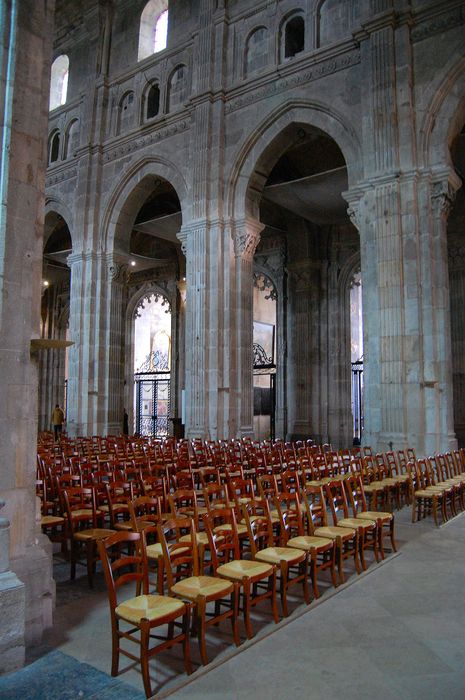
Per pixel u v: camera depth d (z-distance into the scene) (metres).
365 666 4.73
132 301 33.75
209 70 20.05
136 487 9.34
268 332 32.69
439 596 6.35
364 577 7.03
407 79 15.10
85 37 26.44
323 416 25.03
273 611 5.61
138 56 23.88
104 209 23.84
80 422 22.95
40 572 5.39
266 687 4.41
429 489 10.37
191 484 10.38
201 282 19.11
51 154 27.36
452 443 14.05
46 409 36.12
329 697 4.27
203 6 20.80
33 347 5.73
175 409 30.47
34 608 5.29
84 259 23.89
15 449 5.45
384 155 15.15
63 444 16.84
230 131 19.53
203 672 4.63
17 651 4.74
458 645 5.11
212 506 8.16
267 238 27.62
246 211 19.25
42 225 6.00
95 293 23.69
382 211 14.98
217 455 13.84
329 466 12.69
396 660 4.83
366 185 15.43
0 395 5.37
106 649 5.14
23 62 5.91
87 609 6.11
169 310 31.91
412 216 14.64
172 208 27.55
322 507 7.54
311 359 25.42
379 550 8.09
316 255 25.98
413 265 14.54
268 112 18.47
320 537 6.80
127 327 33.81
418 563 7.60
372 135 15.50
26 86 5.91
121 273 23.94
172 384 30.89
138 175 22.95
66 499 7.66
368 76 15.80
